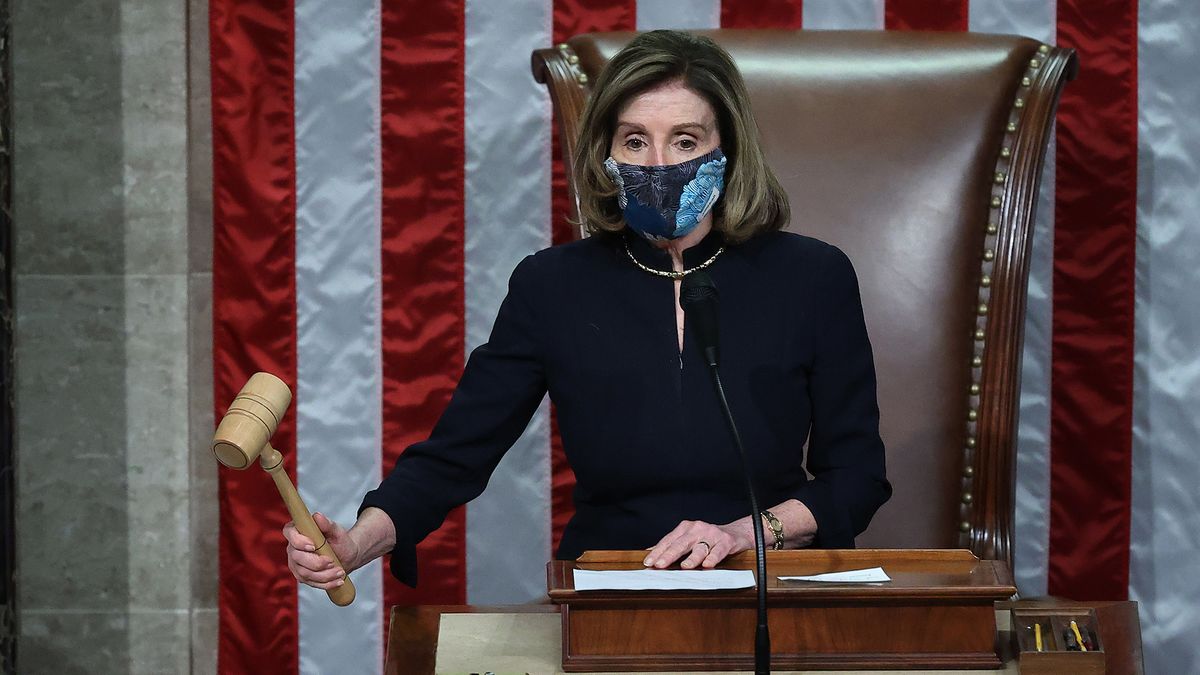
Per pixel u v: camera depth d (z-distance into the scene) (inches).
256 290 426.3
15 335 433.1
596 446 293.0
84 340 439.8
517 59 424.8
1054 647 228.2
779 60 377.7
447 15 423.5
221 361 428.8
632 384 290.8
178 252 437.1
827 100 373.1
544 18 424.2
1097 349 424.8
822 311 300.4
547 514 433.7
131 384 441.1
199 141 433.4
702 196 285.6
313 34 422.6
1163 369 423.2
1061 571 430.9
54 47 431.5
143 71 431.8
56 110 433.1
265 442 210.4
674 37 292.0
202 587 447.8
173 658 449.1
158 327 439.5
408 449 295.3
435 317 428.8
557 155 426.0
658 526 289.0
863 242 367.2
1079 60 418.6
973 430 367.6
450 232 427.2
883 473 300.7
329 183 425.4
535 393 303.9
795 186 368.8
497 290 429.1
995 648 231.9
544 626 249.4
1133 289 422.6
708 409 288.7
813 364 301.4
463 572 434.6
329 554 225.3
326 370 429.1
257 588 434.0
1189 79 418.3
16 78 431.2
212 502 444.5
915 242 367.2
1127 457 426.0
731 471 288.2
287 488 221.6
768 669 205.6
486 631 246.7
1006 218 369.7
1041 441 429.1
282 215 425.4
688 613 223.3
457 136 425.1
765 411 291.0
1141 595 429.1
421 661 235.6
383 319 428.5
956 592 222.2
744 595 221.1
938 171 369.4
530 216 427.5
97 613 448.1
